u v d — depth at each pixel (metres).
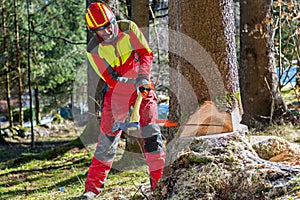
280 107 8.98
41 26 17.34
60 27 17.34
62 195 5.68
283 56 8.12
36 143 16.22
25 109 23.33
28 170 8.83
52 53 18.38
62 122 20.75
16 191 6.77
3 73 19.28
